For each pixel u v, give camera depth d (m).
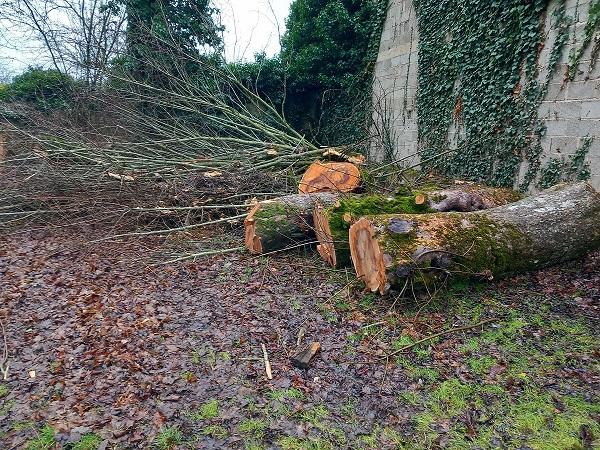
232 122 7.05
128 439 2.03
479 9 6.78
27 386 2.42
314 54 10.76
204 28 8.52
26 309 3.34
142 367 2.59
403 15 9.00
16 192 5.53
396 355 2.69
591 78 5.06
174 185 5.28
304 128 11.84
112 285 3.81
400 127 9.34
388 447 1.97
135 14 9.04
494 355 2.62
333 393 2.36
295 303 3.42
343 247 3.89
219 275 4.04
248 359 2.67
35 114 6.93
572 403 2.19
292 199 4.61
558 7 5.42
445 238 3.21
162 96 7.14
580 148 5.25
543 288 3.41
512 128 6.26
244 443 2.00
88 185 5.35
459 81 7.42
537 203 3.77
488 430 2.05
